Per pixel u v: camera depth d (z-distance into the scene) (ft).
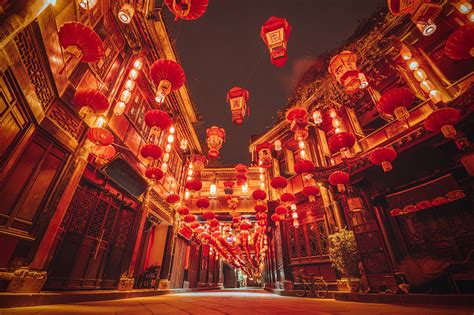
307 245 32.78
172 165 42.16
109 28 22.68
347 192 25.11
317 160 34.17
